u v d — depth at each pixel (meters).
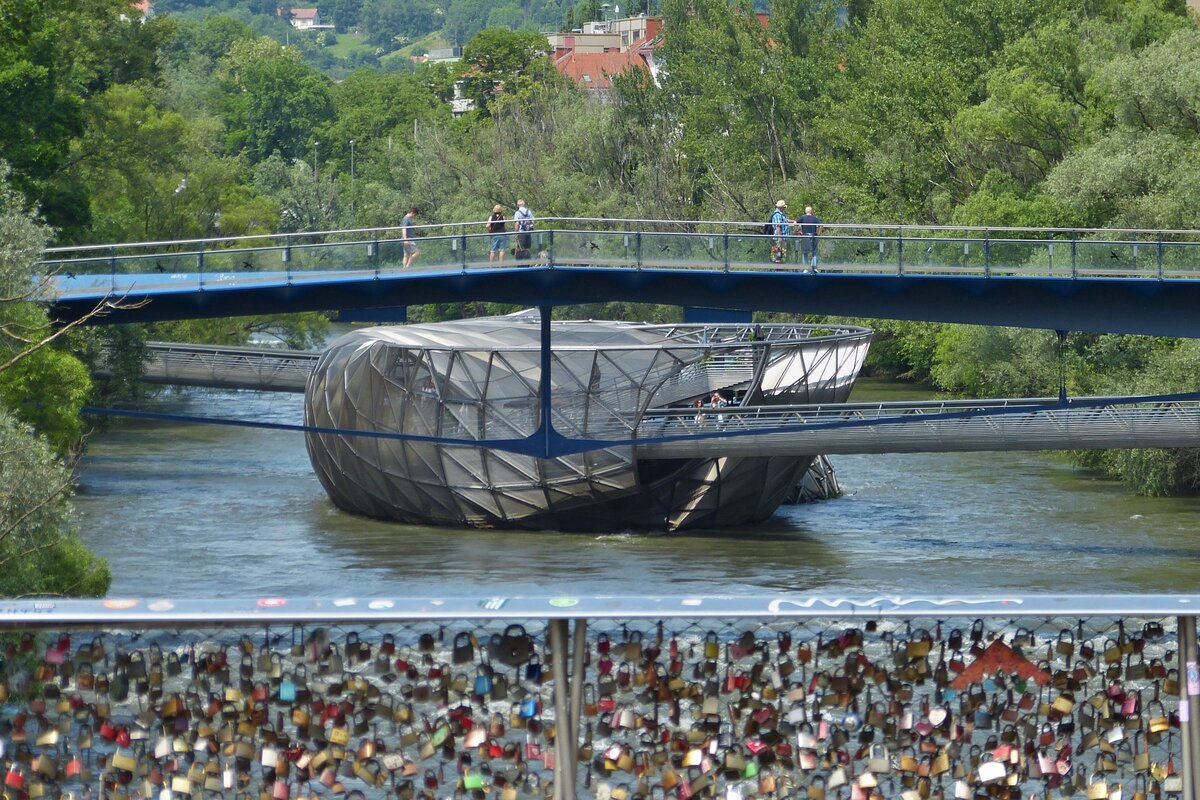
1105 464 199.62
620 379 163.75
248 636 46.03
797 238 141.62
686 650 48.50
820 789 42.78
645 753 43.25
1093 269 135.25
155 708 43.66
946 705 43.38
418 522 169.12
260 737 44.22
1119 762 43.75
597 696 44.44
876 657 59.72
